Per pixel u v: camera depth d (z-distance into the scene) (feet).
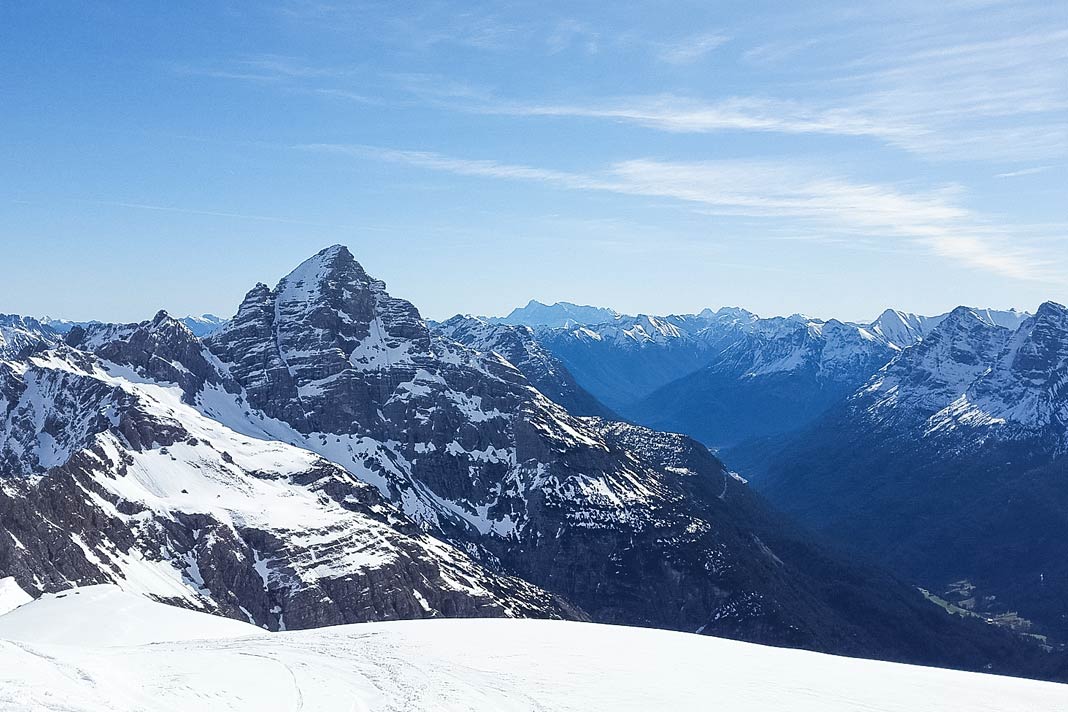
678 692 297.33
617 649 361.30
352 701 275.39
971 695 309.01
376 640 369.91
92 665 283.38
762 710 281.74
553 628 409.08
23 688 238.07
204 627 460.96
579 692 293.23
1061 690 320.09
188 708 249.55
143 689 264.31
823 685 315.78
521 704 278.67
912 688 316.40
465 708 272.31
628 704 281.95
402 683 297.12
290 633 405.59
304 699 274.36
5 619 472.03
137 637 433.07
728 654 363.76
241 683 286.46
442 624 416.67
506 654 344.08
